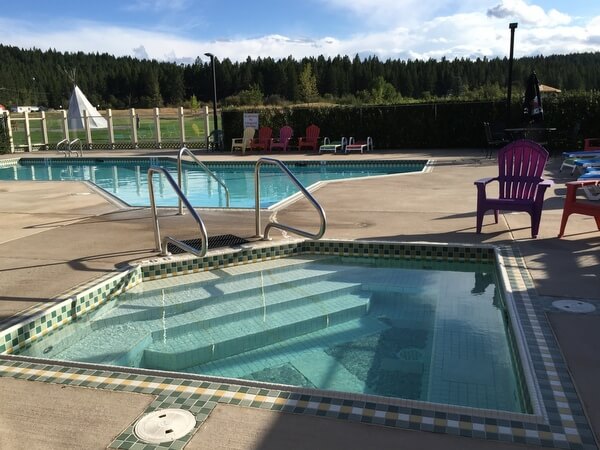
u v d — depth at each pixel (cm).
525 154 618
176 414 232
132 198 1123
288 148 2009
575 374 261
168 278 516
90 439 216
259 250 563
